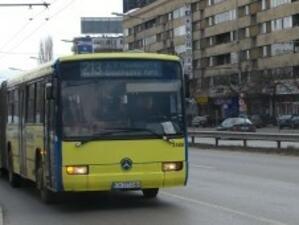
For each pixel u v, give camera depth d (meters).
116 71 13.27
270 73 91.75
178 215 12.60
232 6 108.94
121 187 13.05
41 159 14.84
